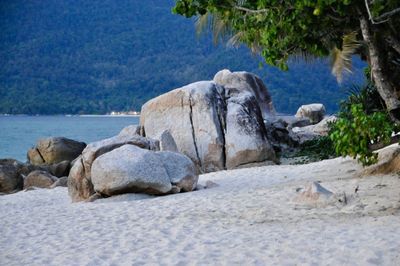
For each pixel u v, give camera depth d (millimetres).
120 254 8758
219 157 21047
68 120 123812
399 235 8586
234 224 10500
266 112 29562
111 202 14391
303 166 18828
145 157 15023
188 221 10992
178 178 15398
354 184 13383
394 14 9281
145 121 22594
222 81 29859
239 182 16750
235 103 22062
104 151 16109
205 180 17719
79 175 15812
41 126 90062
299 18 9367
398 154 14750
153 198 14641
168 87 185125
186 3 9641
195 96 21750
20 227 11500
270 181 16312
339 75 30656
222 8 9766
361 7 9312
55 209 13812
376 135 9250
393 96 9812
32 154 28422
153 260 8320
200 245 9000
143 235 9969
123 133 22906
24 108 161750
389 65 11203
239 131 21219
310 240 8758
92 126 89875
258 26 9875
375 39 9672
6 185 22625
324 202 11547
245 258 8109
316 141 24500
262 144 21141
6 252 9414
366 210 10711
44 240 10125
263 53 10016
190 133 21516
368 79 18344
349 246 8227
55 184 21688
